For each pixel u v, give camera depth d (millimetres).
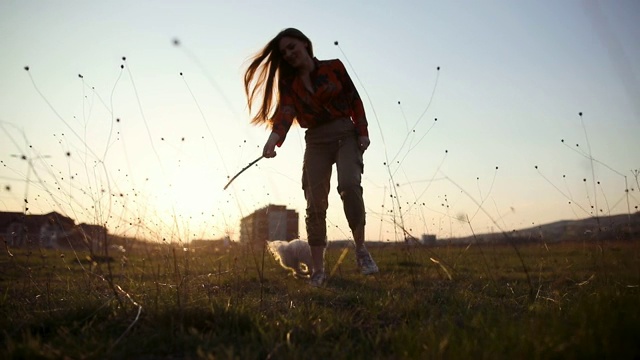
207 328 3100
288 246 6301
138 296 3969
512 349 2375
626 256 3105
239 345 2770
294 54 4980
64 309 3461
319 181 5234
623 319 2521
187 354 2621
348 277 5941
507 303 3877
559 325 2598
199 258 5871
